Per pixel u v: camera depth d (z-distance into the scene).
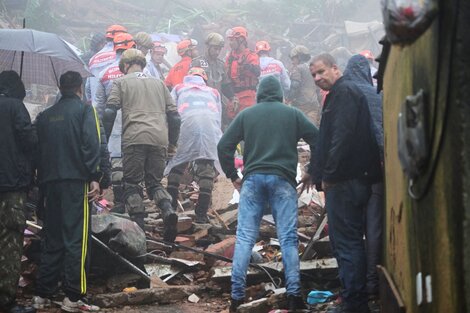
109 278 15.01
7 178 13.16
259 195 13.55
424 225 7.59
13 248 13.16
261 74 26.34
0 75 13.69
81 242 13.73
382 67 11.04
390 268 10.45
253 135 13.70
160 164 17.33
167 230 16.78
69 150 13.88
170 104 17.72
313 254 15.08
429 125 7.15
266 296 14.04
